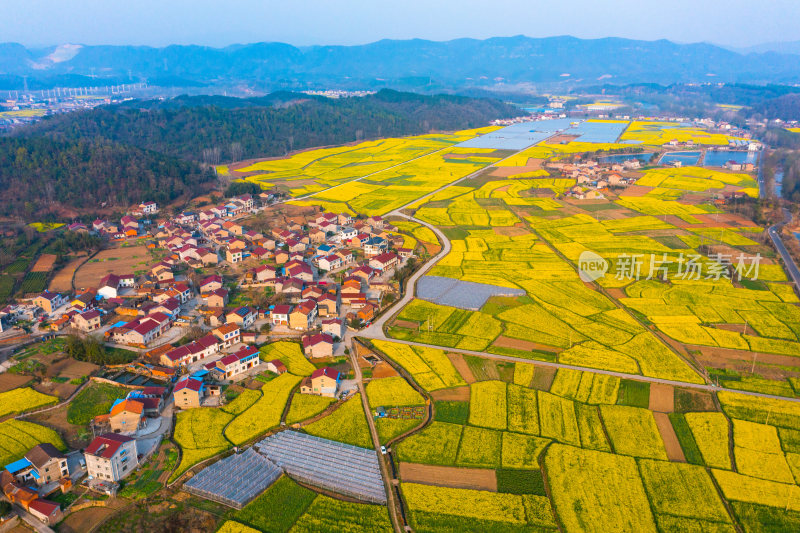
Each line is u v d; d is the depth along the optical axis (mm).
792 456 114750
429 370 146500
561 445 117875
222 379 143750
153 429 123500
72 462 112125
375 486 106750
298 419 127062
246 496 103375
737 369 147375
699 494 104750
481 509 101312
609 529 96938
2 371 142875
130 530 96375
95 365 148000
